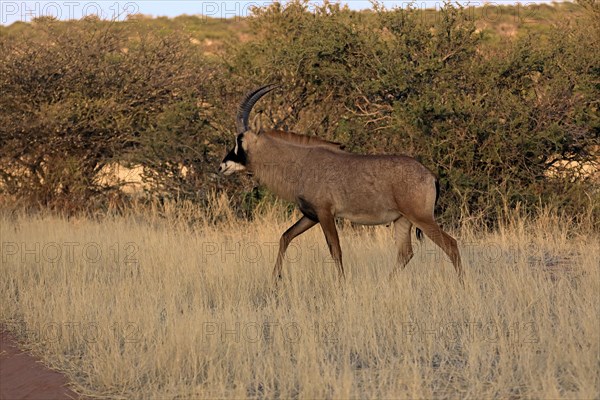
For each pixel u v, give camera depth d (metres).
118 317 12.86
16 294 15.95
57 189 27.20
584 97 22.55
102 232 20.83
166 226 22.34
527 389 9.80
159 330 12.06
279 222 22.25
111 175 28.28
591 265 15.41
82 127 26.88
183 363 10.94
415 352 10.91
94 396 10.48
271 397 9.91
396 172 15.15
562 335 11.21
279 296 14.20
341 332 12.04
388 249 18.00
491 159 22.28
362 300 13.12
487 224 22.16
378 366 10.72
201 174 25.12
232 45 29.45
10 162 27.22
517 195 21.80
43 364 11.88
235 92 25.03
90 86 28.14
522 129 22.14
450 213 22.08
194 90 26.12
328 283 15.08
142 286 14.86
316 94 25.00
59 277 16.23
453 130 22.27
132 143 28.44
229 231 22.14
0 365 11.95
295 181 16.20
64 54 28.09
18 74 27.25
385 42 24.42
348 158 15.68
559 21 25.08
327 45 24.27
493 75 23.11
